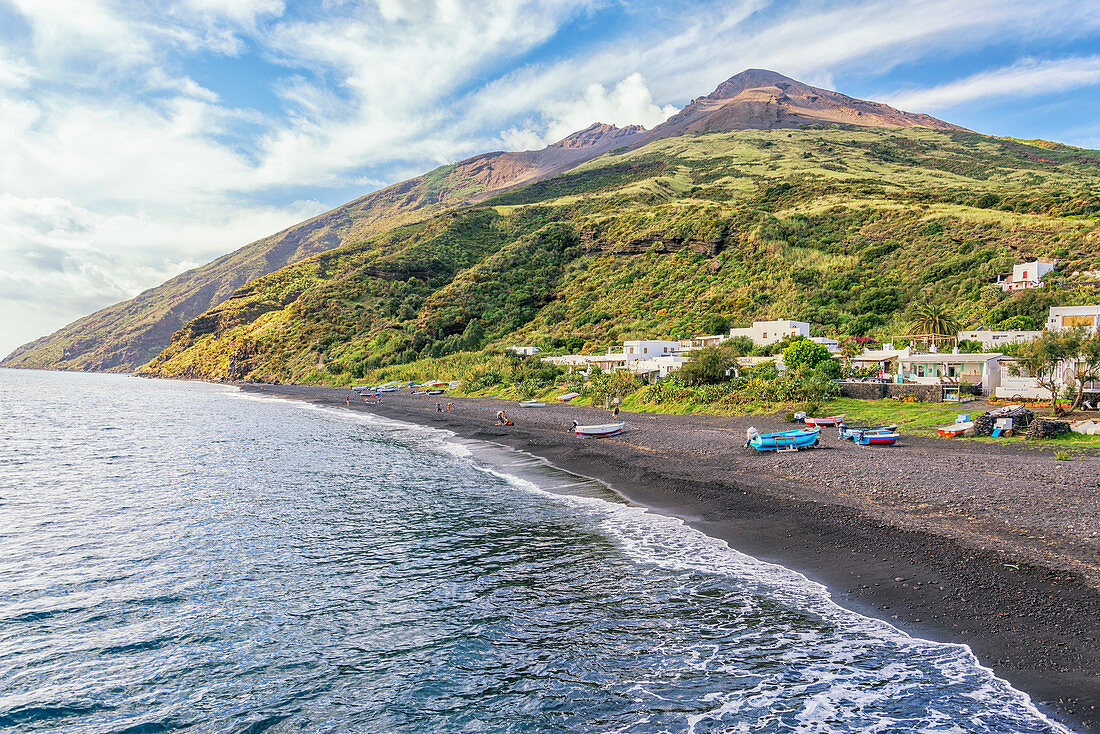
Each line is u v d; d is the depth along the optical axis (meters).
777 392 51.78
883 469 27.69
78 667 13.12
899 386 50.56
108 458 41.06
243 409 88.69
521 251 194.38
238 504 27.22
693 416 54.16
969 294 99.62
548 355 117.12
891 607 14.24
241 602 16.39
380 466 37.44
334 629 14.75
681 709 11.00
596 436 46.19
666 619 14.49
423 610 15.70
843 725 10.24
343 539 21.80
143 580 17.95
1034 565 15.49
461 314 164.50
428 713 11.30
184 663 13.29
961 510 20.69
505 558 19.42
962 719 10.14
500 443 47.19
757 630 13.65
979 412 41.88
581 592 16.41
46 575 18.33
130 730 10.99
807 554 18.19
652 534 21.36
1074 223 116.94
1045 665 11.32
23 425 62.72
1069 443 30.33
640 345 93.69
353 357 162.50
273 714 11.41
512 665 12.87
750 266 139.38
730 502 24.86
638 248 172.00
